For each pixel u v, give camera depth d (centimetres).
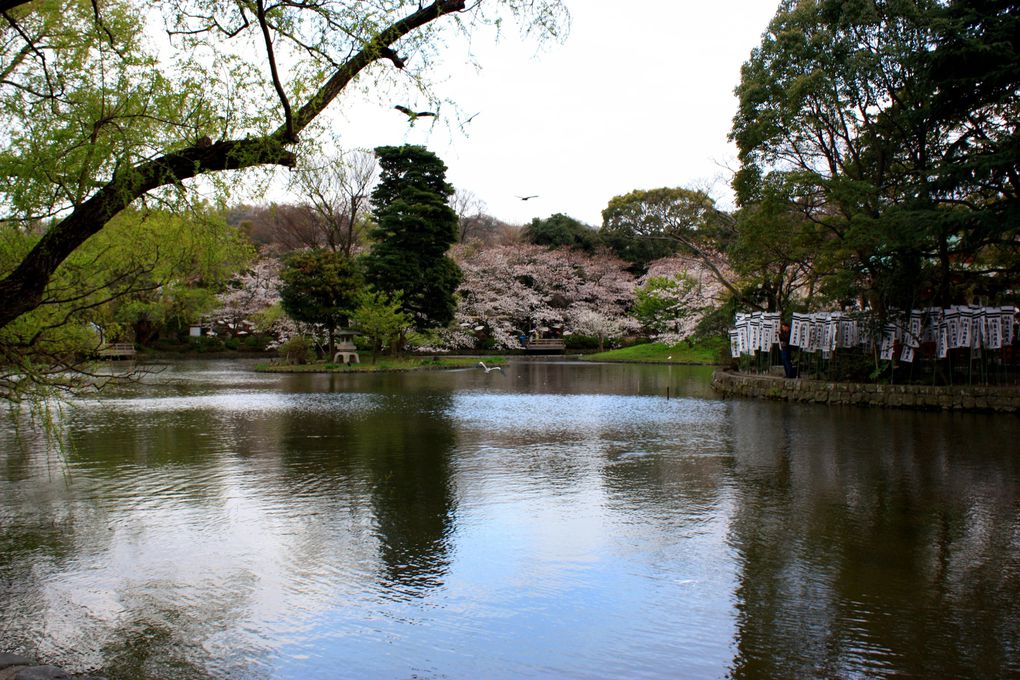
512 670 433
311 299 3291
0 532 685
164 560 610
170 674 426
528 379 2745
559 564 606
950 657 447
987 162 1423
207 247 597
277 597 535
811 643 466
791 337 1925
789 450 1137
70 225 470
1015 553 633
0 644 462
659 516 748
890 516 748
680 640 471
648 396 2070
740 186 2155
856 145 1931
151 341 4138
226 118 509
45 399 624
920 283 1727
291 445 1162
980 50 1444
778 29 1908
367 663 440
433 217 3422
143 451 1099
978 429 1357
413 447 1151
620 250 5212
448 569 593
